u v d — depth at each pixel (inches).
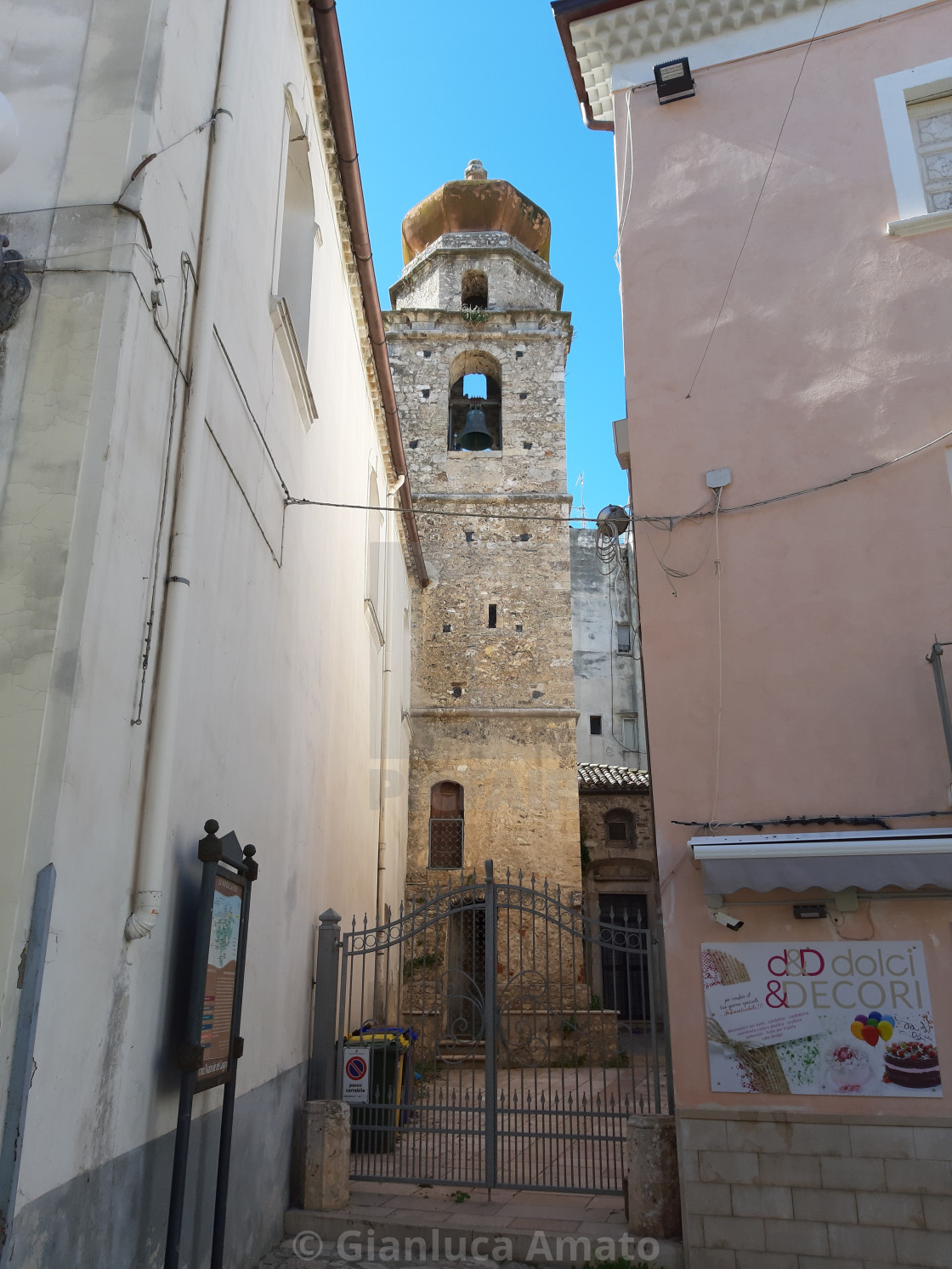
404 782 716.7
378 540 608.1
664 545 299.6
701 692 282.8
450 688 778.8
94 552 164.1
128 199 185.2
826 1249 235.0
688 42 355.6
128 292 180.4
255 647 277.0
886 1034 243.8
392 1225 271.7
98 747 165.9
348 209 415.8
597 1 351.9
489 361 896.3
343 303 446.6
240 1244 238.4
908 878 239.0
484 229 940.0
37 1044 141.9
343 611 450.0
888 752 264.8
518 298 903.7
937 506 281.4
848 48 335.9
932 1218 231.6
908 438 289.7
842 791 265.0
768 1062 248.5
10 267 179.6
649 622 293.4
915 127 327.3
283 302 300.7
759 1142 244.4
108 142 189.9
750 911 259.6
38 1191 141.6
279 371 312.2
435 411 858.8
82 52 199.3
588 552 1279.5
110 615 171.5
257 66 280.4
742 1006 253.6
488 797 740.0
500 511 829.2
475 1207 289.4
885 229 311.6
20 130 190.4
